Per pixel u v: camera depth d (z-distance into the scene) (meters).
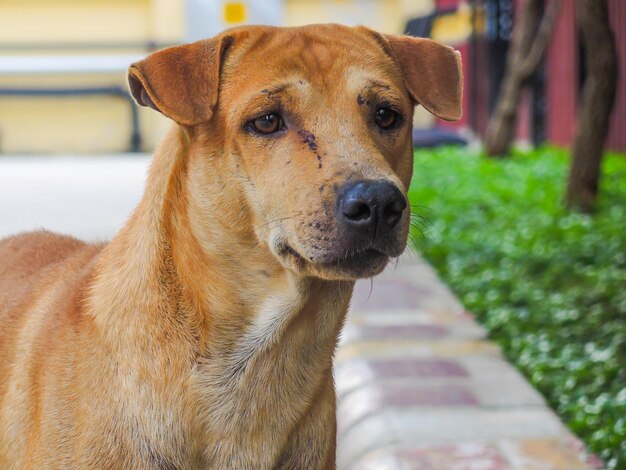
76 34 21.16
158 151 3.83
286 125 3.60
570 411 5.70
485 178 13.50
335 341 3.84
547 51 18.11
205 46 3.71
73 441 3.53
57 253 4.32
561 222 10.22
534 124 18.89
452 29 21.50
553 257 8.89
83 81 21.06
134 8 21.09
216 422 3.63
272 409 3.69
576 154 10.66
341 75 3.68
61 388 3.59
